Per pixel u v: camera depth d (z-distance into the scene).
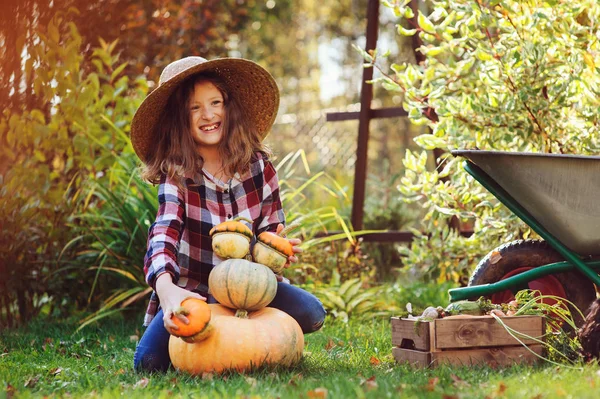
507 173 3.31
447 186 4.81
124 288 5.22
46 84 5.19
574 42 4.13
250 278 2.88
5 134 5.22
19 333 4.57
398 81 4.95
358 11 16.64
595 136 4.15
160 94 3.22
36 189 5.14
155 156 3.32
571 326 3.39
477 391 2.37
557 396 2.27
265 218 3.42
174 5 7.96
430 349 2.99
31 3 5.27
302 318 3.25
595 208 3.27
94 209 5.33
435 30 4.48
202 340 2.80
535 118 4.17
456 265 5.04
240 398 2.34
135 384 2.76
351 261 5.94
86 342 4.13
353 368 2.99
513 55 4.07
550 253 3.58
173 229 3.07
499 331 3.04
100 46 6.64
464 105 4.41
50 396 2.58
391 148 13.60
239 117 3.32
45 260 5.18
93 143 5.41
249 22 11.69
